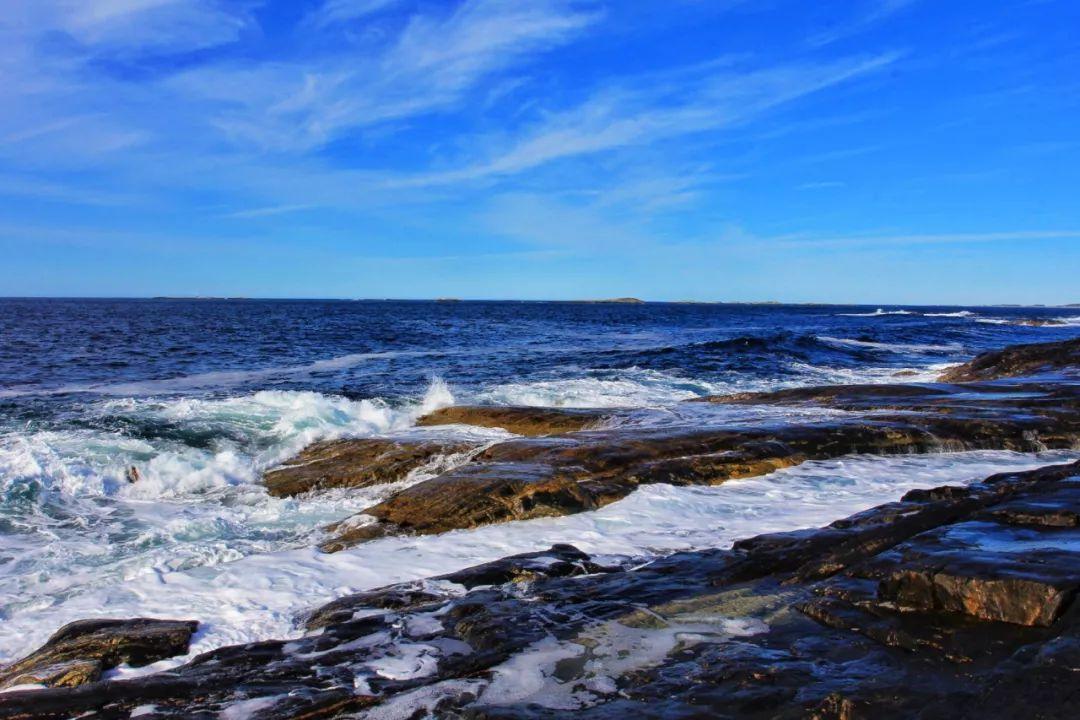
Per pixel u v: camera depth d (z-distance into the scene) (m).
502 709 3.83
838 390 15.74
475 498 8.51
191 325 50.91
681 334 47.56
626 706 3.79
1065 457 10.72
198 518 9.08
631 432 11.38
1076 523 5.53
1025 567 4.46
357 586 6.55
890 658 4.05
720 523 7.81
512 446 10.72
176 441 12.38
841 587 5.02
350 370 24.25
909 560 4.93
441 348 33.91
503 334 45.88
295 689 4.26
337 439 13.03
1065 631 3.81
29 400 16.52
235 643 5.32
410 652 4.77
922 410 12.97
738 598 5.27
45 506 9.61
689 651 4.45
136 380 21.16
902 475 9.75
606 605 5.30
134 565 7.30
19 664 5.09
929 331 50.25
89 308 95.56
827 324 68.25
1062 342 20.75
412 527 8.12
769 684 3.86
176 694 4.27
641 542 7.20
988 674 3.59
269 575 6.85
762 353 28.84
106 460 11.12
